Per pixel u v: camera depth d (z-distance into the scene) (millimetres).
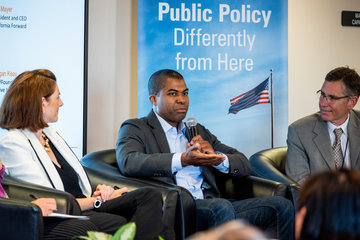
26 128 3918
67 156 4207
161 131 4863
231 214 4176
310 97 6973
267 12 6484
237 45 6434
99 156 5055
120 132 4898
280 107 6516
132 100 6527
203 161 4414
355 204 1188
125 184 4312
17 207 3111
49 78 4070
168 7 6285
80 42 6070
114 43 6477
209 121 6402
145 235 3592
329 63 7023
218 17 6398
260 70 6484
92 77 6414
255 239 827
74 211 3500
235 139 6445
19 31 5941
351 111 5098
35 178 3758
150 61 6246
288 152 5059
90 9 6410
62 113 6004
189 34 6336
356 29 7070
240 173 4730
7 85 5898
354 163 4812
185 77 6340
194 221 4066
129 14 6508
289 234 4305
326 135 4953
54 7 6012
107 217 3795
